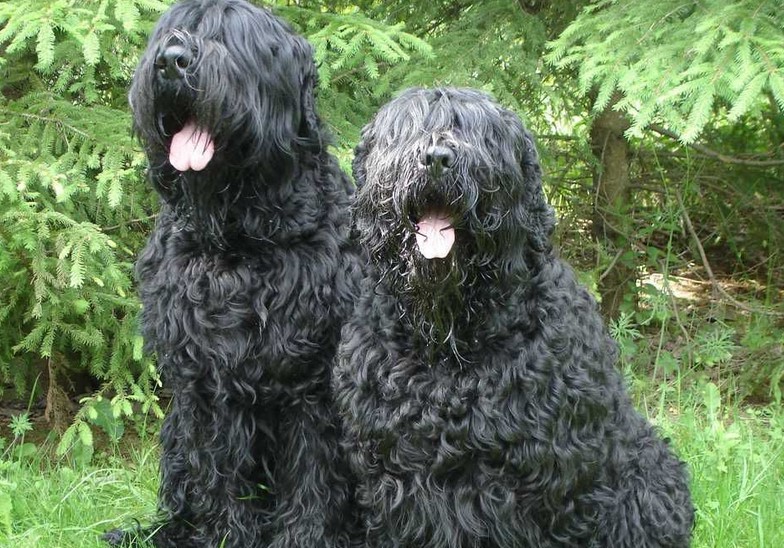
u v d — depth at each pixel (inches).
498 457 110.9
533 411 110.5
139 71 116.4
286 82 118.2
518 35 162.9
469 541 112.2
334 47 152.9
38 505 132.3
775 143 189.5
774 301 193.2
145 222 153.4
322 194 121.3
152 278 121.3
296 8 149.5
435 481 112.0
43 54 130.7
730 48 132.8
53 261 139.5
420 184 107.5
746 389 163.5
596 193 186.5
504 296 110.4
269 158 117.1
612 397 116.6
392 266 111.3
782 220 195.8
